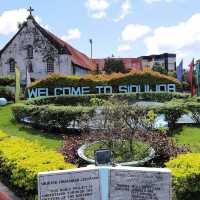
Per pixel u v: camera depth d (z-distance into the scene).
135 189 6.85
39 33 56.09
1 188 9.98
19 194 9.45
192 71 29.42
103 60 77.56
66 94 34.41
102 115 13.29
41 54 55.97
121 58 76.81
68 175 6.91
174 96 31.84
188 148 12.55
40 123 18.22
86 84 35.62
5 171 10.20
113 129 12.14
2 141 11.84
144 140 12.18
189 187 8.19
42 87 35.28
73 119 17.00
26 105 20.25
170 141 12.69
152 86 35.94
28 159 9.30
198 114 18.73
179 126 18.25
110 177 6.95
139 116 13.16
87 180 6.93
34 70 56.12
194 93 30.17
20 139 12.29
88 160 11.23
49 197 6.88
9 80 43.16
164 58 78.38
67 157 11.80
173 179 8.08
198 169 8.31
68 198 6.91
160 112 17.06
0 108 29.75
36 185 8.41
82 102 31.50
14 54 56.84
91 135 12.89
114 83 35.94
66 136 15.77
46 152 10.03
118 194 6.93
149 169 6.83
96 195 6.96
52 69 55.97
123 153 11.48
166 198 6.72
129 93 33.00
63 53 55.44
